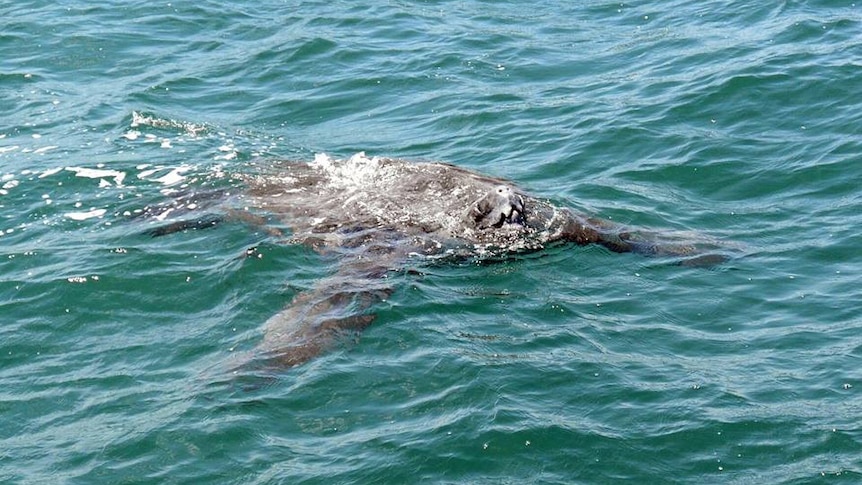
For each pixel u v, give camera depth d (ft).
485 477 27.61
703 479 27.73
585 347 33.35
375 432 29.25
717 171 47.03
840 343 33.50
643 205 44.32
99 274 37.76
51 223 42.50
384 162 47.57
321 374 31.68
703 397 30.78
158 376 32.17
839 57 56.75
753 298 36.50
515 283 37.55
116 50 64.03
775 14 65.00
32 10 70.13
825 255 39.32
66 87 58.85
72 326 35.12
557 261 39.27
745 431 29.35
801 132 49.85
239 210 43.50
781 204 43.93
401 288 36.70
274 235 41.01
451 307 35.60
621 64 60.80
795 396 30.83
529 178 47.39
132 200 44.60
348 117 55.83
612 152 49.57
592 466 28.07
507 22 69.05
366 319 34.55
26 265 38.83
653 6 70.33
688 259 39.32
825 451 28.53
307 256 39.19
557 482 27.50
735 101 53.21
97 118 54.29
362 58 62.85
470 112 55.16
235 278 37.45
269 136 53.06
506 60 62.39
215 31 67.41
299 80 60.18
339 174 47.14
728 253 39.86
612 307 36.01
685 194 45.50
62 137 51.80
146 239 40.70
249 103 57.26
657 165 47.93
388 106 56.80
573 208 43.73
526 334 33.96
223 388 31.19
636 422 29.73
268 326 34.50
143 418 30.07
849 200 43.57
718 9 67.82
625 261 39.22
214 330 34.53
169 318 35.45
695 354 33.24
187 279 37.55
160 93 57.98
